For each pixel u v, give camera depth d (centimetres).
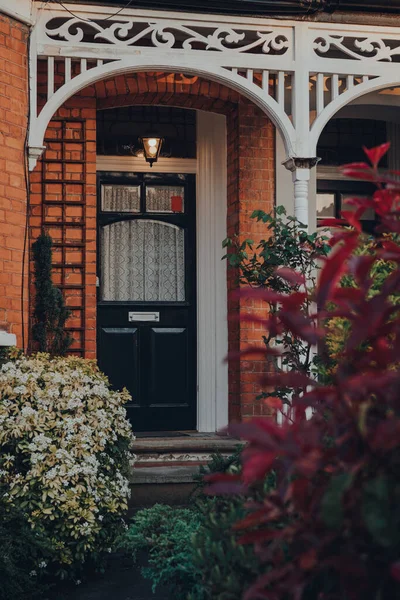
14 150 695
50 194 819
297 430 216
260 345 843
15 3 692
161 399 945
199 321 941
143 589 550
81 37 715
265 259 668
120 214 945
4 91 687
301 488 212
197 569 347
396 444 199
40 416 568
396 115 941
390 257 231
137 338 946
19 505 539
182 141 949
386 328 230
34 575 529
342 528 206
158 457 781
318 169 970
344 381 209
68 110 823
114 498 586
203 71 738
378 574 204
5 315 683
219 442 797
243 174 855
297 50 757
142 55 726
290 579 209
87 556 583
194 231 960
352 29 769
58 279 816
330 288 217
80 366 646
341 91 871
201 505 405
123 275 948
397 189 238
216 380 925
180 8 731
